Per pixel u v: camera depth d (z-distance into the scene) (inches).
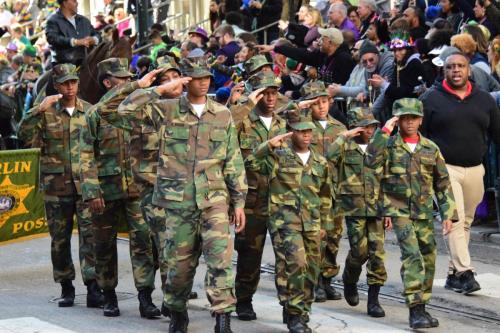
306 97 1007.6
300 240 869.2
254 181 910.4
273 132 941.2
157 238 896.3
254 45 1370.6
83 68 1234.0
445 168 925.8
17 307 993.5
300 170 875.4
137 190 937.5
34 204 1197.1
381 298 1008.9
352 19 1512.1
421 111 917.8
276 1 1646.2
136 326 909.2
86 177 931.3
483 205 1258.0
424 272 903.1
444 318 933.8
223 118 845.8
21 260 1246.9
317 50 1346.0
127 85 882.1
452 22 1409.9
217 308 815.1
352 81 1310.3
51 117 990.4
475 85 1053.8
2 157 1170.6
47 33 1325.0
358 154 956.6
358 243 952.3
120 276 1136.8
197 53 938.1
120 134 943.0
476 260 1146.0
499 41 1234.0
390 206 920.3
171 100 849.5
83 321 930.1
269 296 1019.9
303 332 863.1
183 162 837.2
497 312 952.3
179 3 2123.5
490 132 1061.1
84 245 990.4
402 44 1235.2
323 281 1004.6
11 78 1850.4
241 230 844.0
